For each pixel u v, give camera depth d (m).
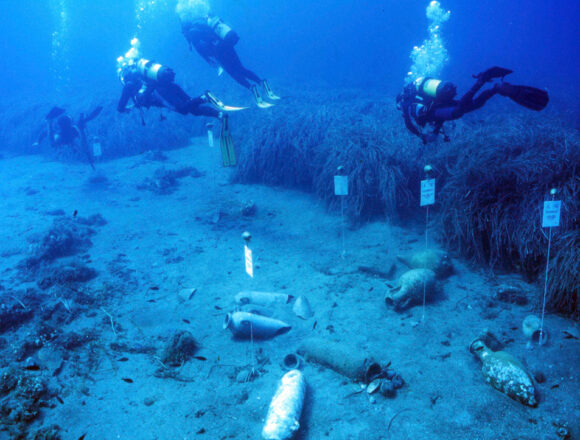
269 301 5.56
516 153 6.40
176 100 6.21
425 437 3.27
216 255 7.25
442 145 8.22
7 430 3.51
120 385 4.14
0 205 10.14
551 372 3.86
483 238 6.18
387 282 5.95
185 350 4.57
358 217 8.09
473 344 4.16
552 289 4.69
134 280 6.48
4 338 4.95
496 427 3.30
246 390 3.97
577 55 29.31
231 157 6.08
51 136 10.91
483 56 27.30
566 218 5.18
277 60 34.81
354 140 8.62
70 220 8.66
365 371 3.87
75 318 5.42
